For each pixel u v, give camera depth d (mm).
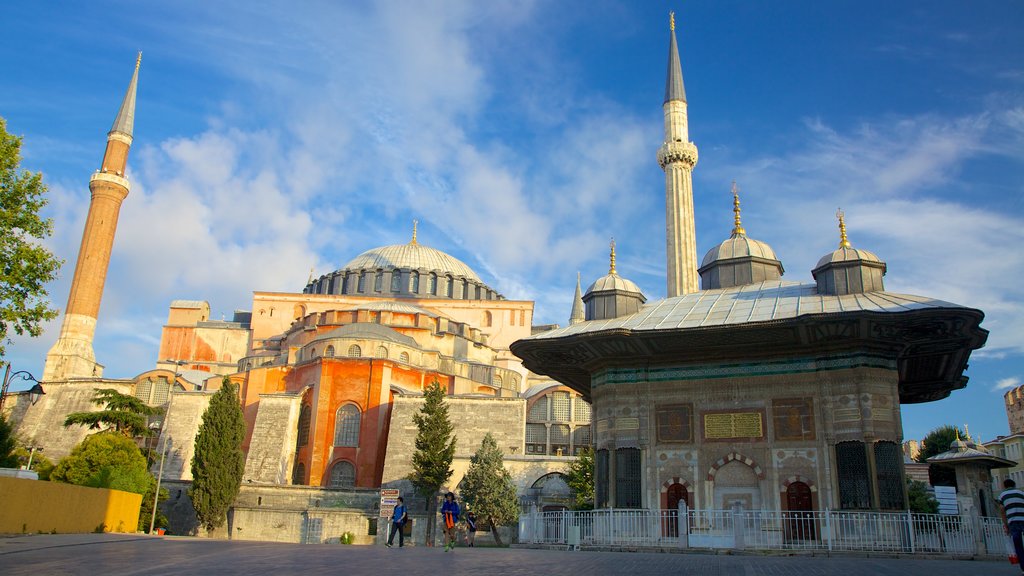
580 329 33125
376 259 101188
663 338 29516
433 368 74188
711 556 22500
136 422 62281
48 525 27406
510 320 93125
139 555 17406
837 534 26172
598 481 31859
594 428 33031
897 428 28312
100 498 31438
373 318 78312
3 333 26125
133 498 34906
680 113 68188
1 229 25797
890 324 27062
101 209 81625
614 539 28484
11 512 25250
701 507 29469
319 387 66125
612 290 34688
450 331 82688
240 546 22500
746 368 30500
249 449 64750
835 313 26484
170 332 96875
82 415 61125
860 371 28547
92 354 80562
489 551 24203
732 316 30109
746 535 26859
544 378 94438
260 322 94188
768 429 29453
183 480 60844
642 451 30906
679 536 26438
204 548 20766
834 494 27703
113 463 55250
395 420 64062
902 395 40719
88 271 80438
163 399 77500
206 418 57312
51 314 27125
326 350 69750
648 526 28594
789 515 27891
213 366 92688
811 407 29141
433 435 55219
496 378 82188
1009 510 15031
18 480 25703
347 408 65812
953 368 34719
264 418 66000
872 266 30781
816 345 29500
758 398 30000
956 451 42562
